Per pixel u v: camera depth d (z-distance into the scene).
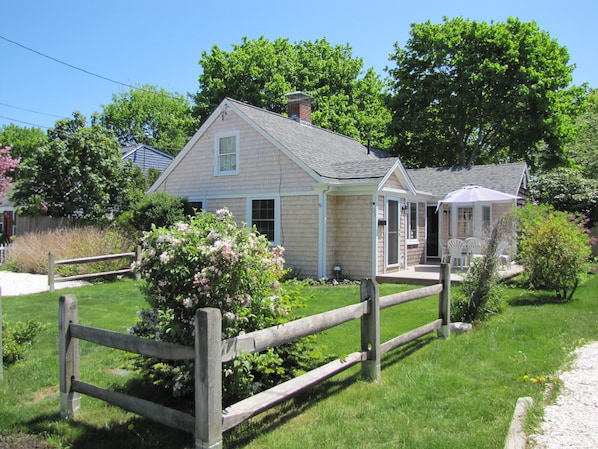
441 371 4.92
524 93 21.89
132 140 50.97
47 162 18.05
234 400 3.94
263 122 14.58
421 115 24.70
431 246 17.28
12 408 4.09
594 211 17.81
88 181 18.19
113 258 12.50
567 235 8.99
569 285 9.16
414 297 5.55
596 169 24.42
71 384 3.91
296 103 17.92
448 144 26.31
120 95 51.50
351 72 31.92
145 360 4.36
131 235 14.77
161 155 31.34
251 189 14.40
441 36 24.06
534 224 9.74
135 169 21.03
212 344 2.97
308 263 13.18
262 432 3.61
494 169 17.80
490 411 3.88
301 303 5.04
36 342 6.09
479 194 13.30
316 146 15.37
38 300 9.48
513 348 5.71
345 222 13.09
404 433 3.51
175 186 16.36
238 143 14.68
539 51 22.67
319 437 3.47
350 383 4.66
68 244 13.60
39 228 17.86
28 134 45.66
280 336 3.58
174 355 3.21
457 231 15.93
